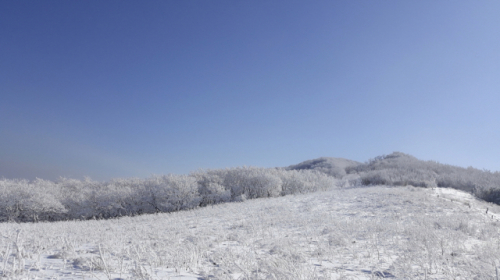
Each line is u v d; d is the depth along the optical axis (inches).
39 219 686.5
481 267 179.6
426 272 170.1
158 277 148.2
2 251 194.4
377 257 216.1
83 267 165.5
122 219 570.3
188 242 249.9
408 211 473.7
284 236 299.3
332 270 179.0
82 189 826.8
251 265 175.9
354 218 425.4
